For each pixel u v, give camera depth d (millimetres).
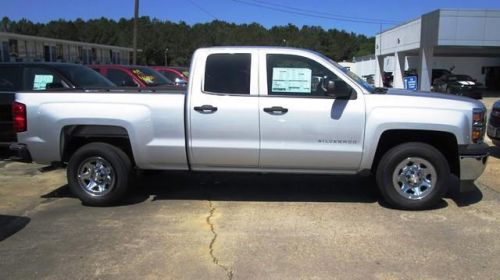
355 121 6023
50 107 6410
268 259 4758
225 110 6117
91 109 6320
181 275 4441
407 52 43750
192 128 6188
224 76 6188
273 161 6215
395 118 5980
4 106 8672
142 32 98312
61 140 6445
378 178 6230
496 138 9484
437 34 32500
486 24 31594
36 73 8906
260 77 6141
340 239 5246
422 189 6176
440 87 33875
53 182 7820
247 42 69250
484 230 5496
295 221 5824
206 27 77688
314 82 6121
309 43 92562
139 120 6246
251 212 6176
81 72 9398
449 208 6297
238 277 4391
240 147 6172
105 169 6457
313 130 6074
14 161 9336
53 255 4902
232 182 7637
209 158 6273
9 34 44469
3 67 8961
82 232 5531
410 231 5473
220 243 5164
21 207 6504
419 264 4625
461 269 4520
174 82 16438
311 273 4453
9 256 4891
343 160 6145
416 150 6055
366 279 4332
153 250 5000
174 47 94938
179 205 6512
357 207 6359
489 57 44750
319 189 7219
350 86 6082
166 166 6418
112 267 4617
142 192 7137
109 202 6484
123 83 13367
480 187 7332
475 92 31156
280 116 6066
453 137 6059
